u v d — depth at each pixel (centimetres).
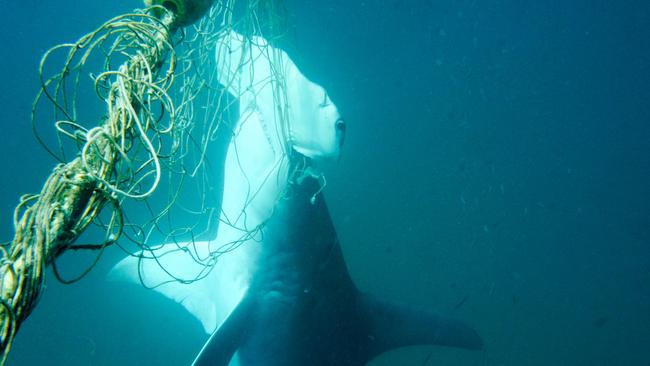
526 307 1303
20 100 1015
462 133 1568
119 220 108
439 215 1262
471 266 1228
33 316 915
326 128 312
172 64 139
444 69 1905
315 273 444
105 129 113
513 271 1416
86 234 868
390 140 1395
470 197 1372
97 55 881
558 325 1298
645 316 1423
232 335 435
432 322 564
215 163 708
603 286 1554
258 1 275
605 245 1784
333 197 1144
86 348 909
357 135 1343
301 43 1407
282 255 428
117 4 1148
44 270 87
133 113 109
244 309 443
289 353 471
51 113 976
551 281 1472
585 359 1210
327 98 312
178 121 189
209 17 248
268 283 447
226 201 443
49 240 92
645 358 1244
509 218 1569
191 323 959
